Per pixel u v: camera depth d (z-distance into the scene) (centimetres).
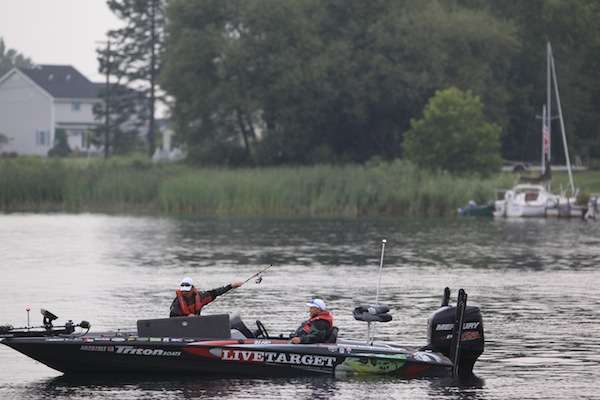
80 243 19050
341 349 8025
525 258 16850
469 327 8181
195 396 7500
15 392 7688
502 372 8375
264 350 7931
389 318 8125
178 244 18762
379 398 7506
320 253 17300
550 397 7631
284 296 12431
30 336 7969
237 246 18388
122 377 7988
